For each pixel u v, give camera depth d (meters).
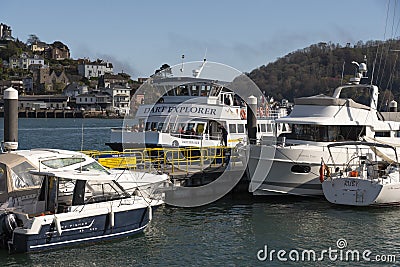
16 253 14.05
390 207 20.73
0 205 15.31
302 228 18.05
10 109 20.03
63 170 15.57
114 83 178.50
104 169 16.91
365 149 23.20
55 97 166.62
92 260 14.14
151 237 16.55
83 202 15.08
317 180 22.34
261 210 20.69
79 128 95.62
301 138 23.94
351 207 20.77
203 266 14.21
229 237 16.91
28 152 16.75
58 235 14.27
